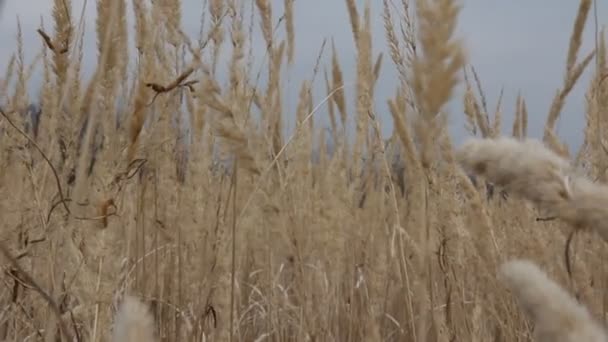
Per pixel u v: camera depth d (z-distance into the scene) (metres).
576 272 2.17
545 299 0.39
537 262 2.31
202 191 2.35
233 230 2.06
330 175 3.15
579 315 0.38
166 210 2.76
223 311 2.01
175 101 2.65
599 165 2.61
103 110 1.90
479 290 2.68
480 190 2.63
